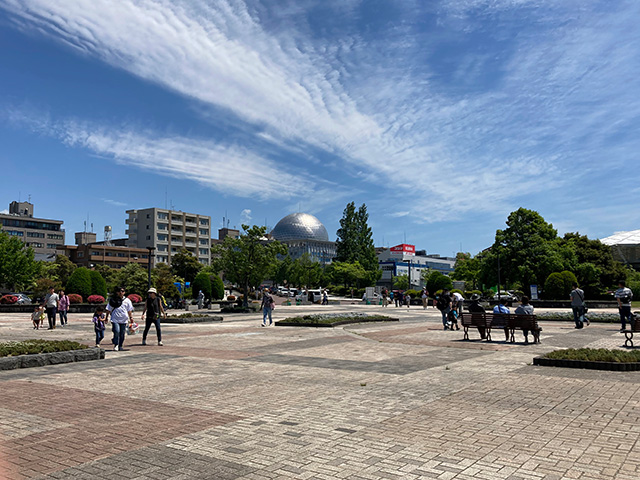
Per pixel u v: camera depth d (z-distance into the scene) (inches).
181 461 203.9
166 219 4347.9
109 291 2003.0
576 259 1975.9
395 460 204.1
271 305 981.2
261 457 208.4
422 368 439.5
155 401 313.3
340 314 1124.5
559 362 437.7
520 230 1989.4
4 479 185.6
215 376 403.2
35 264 2386.8
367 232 4069.9
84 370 434.0
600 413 278.7
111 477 187.0
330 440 231.3
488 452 213.6
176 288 1744.6
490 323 657.6
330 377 396.8
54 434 242.8
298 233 6796.3
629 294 659.4
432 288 2049.7
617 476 185.8
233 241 1578.5
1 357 439.2
